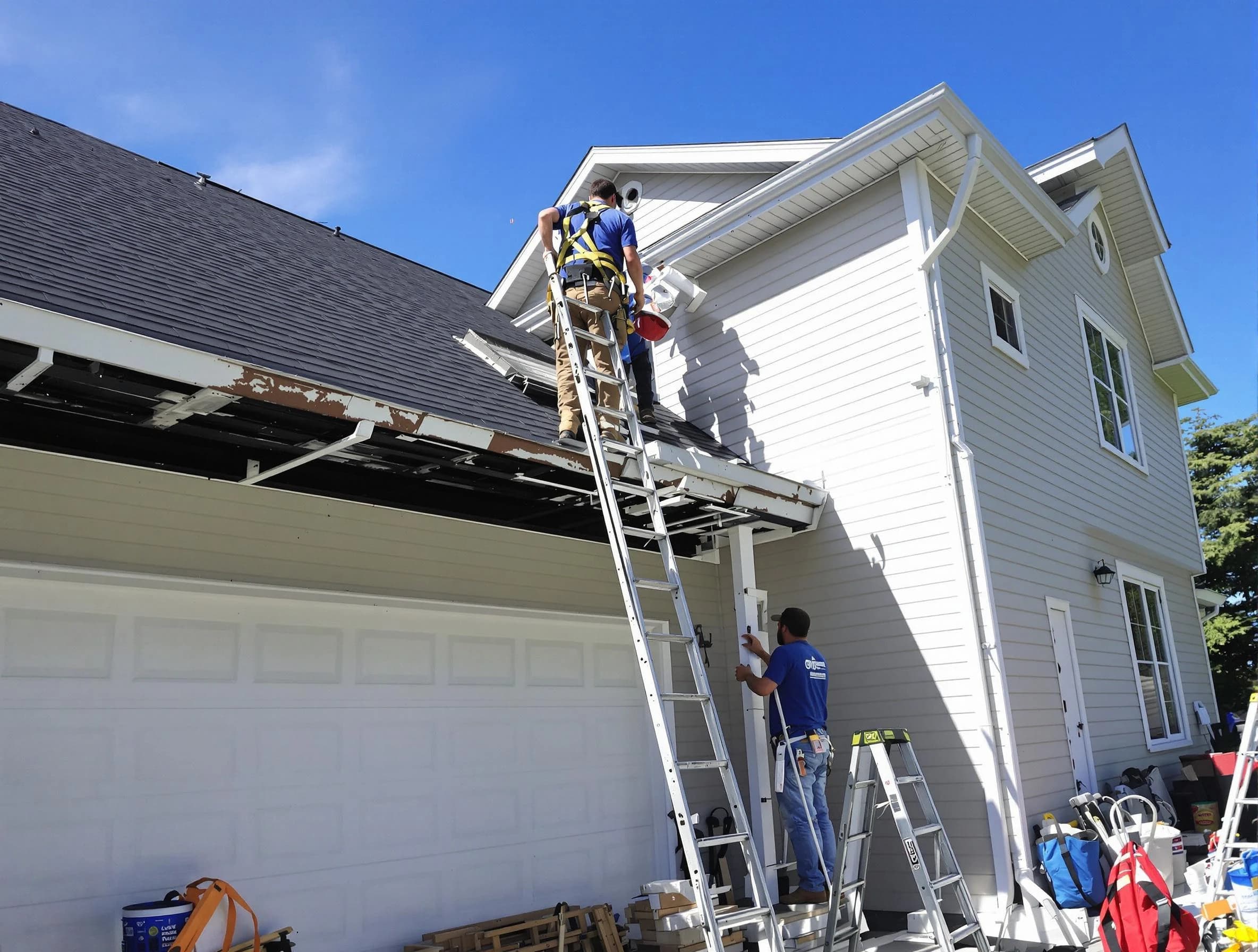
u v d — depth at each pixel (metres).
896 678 7.16
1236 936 4.64
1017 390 8.57
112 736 4.38
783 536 7.78
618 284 5.43
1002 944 6.12
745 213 8.35
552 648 6.62
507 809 6.02
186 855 4.51
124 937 3.97
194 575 4.81
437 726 5.76
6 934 3.90
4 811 3.99
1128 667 9.67
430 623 5.89
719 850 7.03
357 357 5.20
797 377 8.22
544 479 5.38
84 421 4.42
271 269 6.58
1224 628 21.03
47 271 4.10
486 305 10.24
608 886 6.49
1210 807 9.19
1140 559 11.02
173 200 7.43
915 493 7.28
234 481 5.01
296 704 5.11
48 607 4.31
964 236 8.34
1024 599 7.54
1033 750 6.98
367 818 5.28
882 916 6.95
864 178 7.88
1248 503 22.06
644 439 6.57
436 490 5.86
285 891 4.83
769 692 5.62
